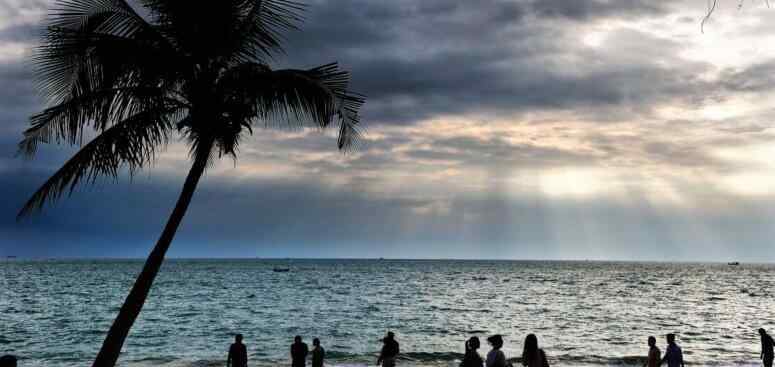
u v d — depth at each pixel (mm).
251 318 45688
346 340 33781
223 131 9562
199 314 48531
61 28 9078
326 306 56938
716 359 26375
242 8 9828
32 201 8609
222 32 9672
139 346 31250
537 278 129125
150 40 9594
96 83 9484
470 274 152750
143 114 9203
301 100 9523
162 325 40906
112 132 8891
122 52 9070
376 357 26453
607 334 36906
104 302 59344
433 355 26953
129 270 162750
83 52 9055
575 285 99750
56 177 8656
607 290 85438
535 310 53562
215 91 9664
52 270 162875
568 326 41312
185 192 9422
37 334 35969
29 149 8852
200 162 9562
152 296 69000
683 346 31500
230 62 10070
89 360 26203
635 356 26484
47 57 9125
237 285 94250
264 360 26609
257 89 9398
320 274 147750
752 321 45125
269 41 9844
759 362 24703
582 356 26719
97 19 9523
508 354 27812
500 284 101688
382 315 48531
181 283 99562
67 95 9414
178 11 9648
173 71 9406
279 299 65375
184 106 9875
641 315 49281
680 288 92250
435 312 51500
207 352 29047
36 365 24609
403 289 85875
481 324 42312
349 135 9695
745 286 99438
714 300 66938
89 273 140375
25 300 61656
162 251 9219
